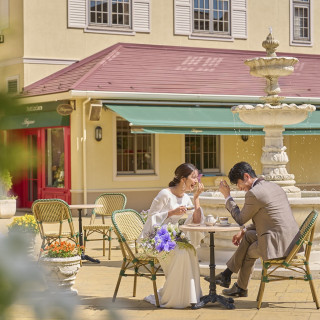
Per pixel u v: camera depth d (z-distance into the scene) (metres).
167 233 6.49
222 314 6.34
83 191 18.39
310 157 21.95
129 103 18.16
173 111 18.30
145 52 20.72
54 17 20.08
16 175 0.86
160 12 21.75
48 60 19.94
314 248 8.62
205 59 21.39
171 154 19.88
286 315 6.32
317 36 24.20
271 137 9.52
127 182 19.12
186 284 6.57
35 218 9.53
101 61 19.41
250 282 8.04
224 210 8.75
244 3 23.09
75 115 18.25
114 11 21.06
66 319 0.86
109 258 10.29
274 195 6.54
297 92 20.75
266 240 6.43
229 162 20.73
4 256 0.82
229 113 18.84
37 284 0.83
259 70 9.52
